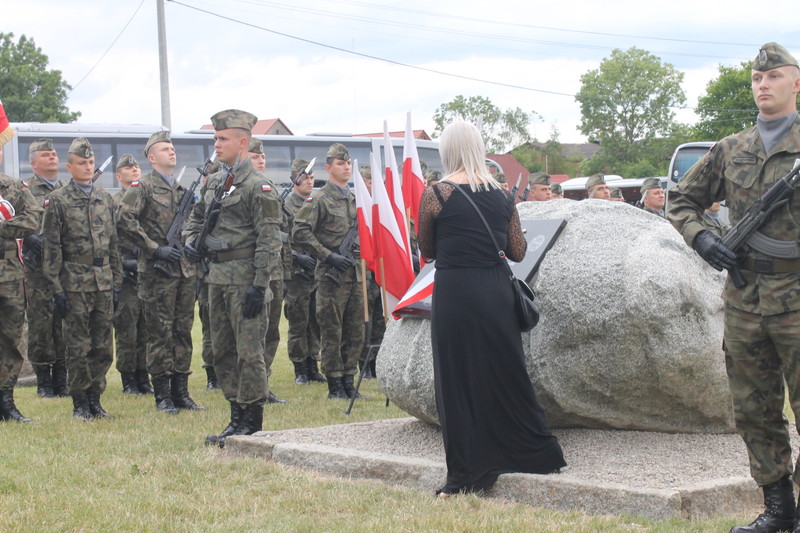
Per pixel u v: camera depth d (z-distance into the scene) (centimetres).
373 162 909
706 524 476
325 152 2383
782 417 486
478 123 736
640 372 600
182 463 649
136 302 1057
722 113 5562
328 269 1002
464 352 552
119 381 1193
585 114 7888
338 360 1008
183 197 964
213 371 1115
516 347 556
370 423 746
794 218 457
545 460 563
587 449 611
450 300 552
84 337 870
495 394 555
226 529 496
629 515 495
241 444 689
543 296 613
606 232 630
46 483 600
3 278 853
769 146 470
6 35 5503
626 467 569
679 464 573
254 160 1157
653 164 7669
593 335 598
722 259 472
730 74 5581
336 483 586
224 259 721
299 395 1041
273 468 632
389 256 909
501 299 552
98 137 2125
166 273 929
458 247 552
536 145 9956
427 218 559
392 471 594
